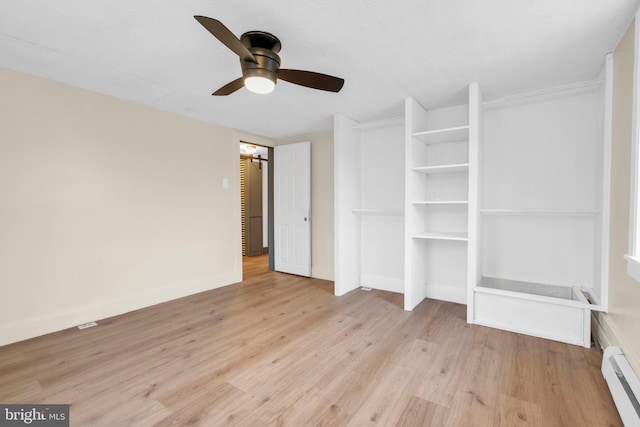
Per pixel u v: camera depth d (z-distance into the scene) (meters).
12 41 1.89
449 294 3.26
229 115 3.43
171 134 3.33
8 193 2.30
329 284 3.97
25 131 2.37
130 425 1.45
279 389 1.73
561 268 2.64
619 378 1.58
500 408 1.55
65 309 2.58
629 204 1.74
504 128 2.86
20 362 2.02
